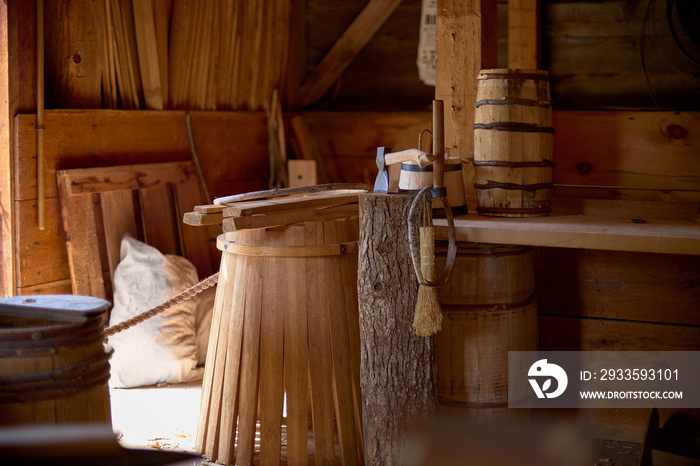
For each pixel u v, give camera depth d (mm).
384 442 3295
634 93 4551
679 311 3549
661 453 3393
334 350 3395
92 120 4887
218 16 5910
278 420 3396
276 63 6648
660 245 2949
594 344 3727
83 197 4762
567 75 4684
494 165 3402
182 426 3945
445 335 3330
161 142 5484
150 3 5273
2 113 4422
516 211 3404
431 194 3191
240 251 3402
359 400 3484
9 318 3051
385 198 3203
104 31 4969
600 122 3744
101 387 3029
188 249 5504
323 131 6785
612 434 3723
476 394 3320
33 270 4559
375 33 6574
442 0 3811
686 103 4188
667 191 3650
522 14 4402
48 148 4609
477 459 3318
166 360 4617
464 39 3785
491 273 3291
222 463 3453
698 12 4031
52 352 2840
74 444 2869
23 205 4480
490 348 3297
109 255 4895
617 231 3033
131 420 4027
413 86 6500
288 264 3359
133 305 4703
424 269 3105
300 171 6148
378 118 6527
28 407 2809
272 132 6586
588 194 3807
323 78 6797
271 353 3371
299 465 3400
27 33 4453
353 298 3484
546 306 3809
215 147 6020
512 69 3350
